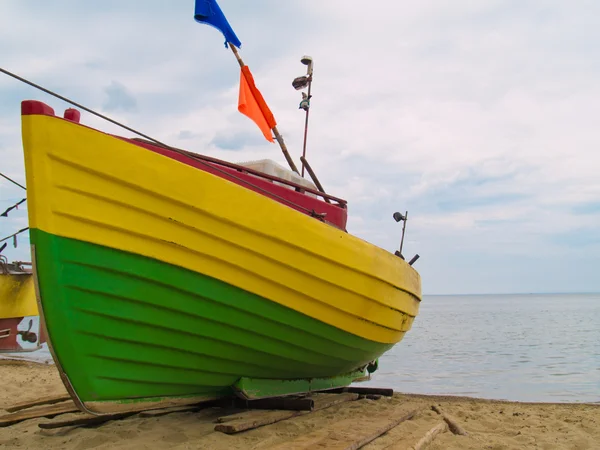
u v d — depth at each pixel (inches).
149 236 150.4
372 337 213.9
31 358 504.7
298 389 209.6
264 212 165.6
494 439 187.2
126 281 151.1
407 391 383.6
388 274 209.5
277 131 262.8
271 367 191.2
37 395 258.2
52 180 138.3
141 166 147.5
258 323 174.4
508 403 295.3
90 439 161.8
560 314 2180.1
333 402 231.3
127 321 154.6
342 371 228.1
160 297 156.4
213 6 232.5
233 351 177.0
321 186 263.0
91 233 144.0
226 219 158.9
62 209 139.8
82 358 151.0
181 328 163.3
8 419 187.8
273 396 197.6
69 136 139.3
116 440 162.9
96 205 143.8
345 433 170.6
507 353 667.4
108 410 162.2
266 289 170.2
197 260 157.9
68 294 144.4
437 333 1080.8
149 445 156.7
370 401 252.8
